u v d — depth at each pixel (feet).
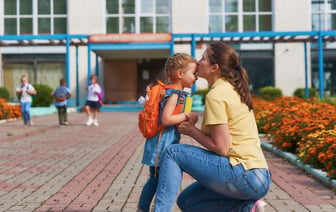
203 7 86.38
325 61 86.43
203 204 10.74
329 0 86.63
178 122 10.51
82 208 14.96
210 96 9.93
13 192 17.53
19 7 87.35
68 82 72.18
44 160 25.82
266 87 78.95
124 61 91.35
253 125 10.17
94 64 87.97
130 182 19.33
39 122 55.67
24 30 87.40
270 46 86.63
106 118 61.36
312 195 16.56
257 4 86.89
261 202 9.94
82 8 86.22
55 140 36.11
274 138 28.25
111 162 24.99
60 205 15.39
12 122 56.34
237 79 10.16
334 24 86.84
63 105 49.85
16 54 87.71
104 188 18.13
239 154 9.80
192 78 11.01
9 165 24.08
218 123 9.73
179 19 86.43
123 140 35.94
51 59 87.76
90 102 50.16
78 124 52.13
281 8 85.97
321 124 24.91
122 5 87.20
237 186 9.70
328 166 18.88
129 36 71.56
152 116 11.02
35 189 18.07
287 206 14.99
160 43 71.41
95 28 86.22
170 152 10.34
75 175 21.16
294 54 86.38
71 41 74.49
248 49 86.58
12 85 87.81
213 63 10.34
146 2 87.15
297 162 22.86
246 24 86.99
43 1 87.40
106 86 91.15
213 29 86.99
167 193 10.23
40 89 76.38
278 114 33.50
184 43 74.18
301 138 25.54
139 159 26.04
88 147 31.65
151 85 11.94
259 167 9.78
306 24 85.97
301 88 81.20
